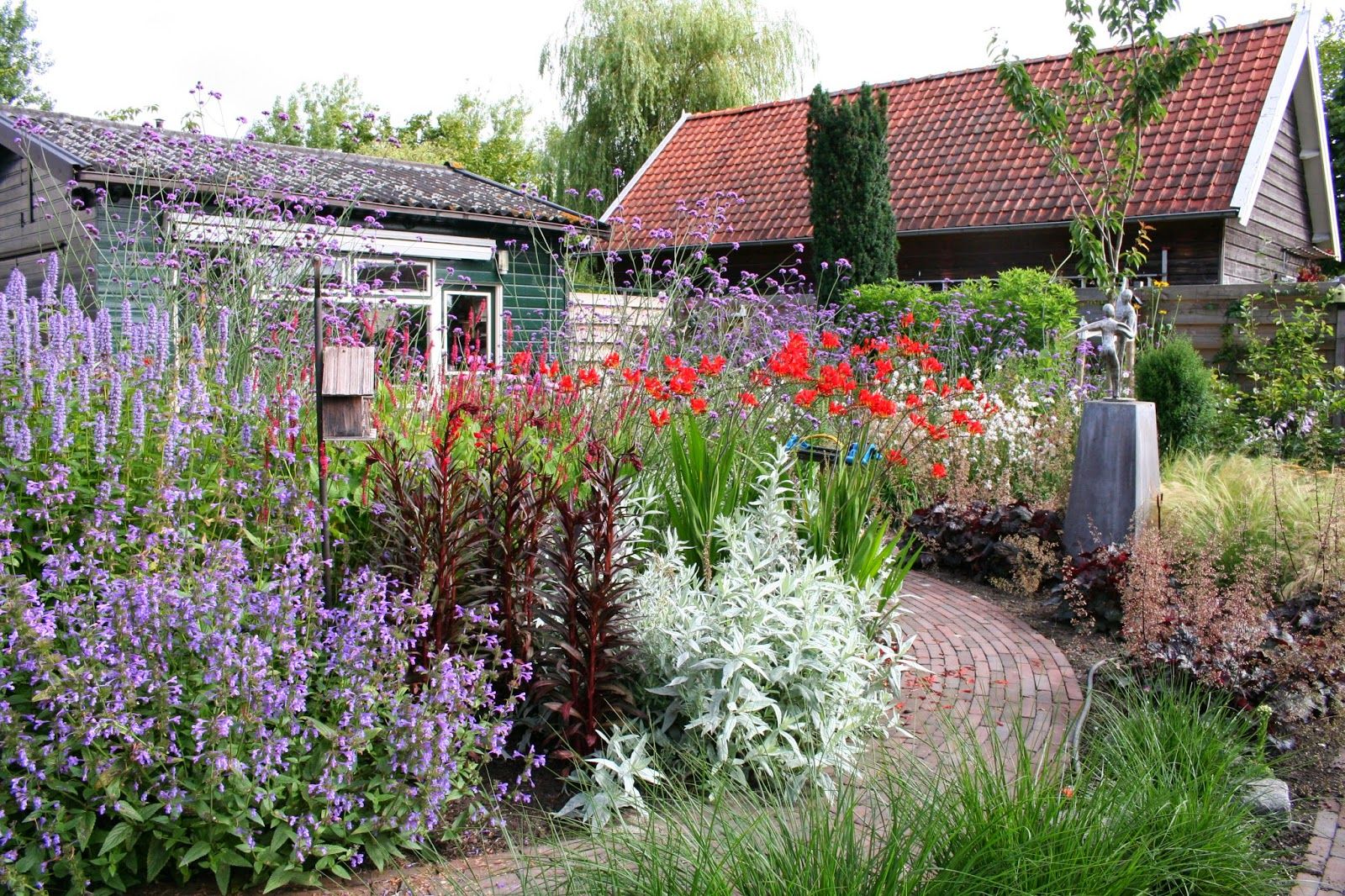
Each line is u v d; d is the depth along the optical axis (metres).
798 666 3.69
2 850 2.71
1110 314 6.71
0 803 2.67
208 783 2.72
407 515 3.77
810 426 6.89
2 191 12.21
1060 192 14.34
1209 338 11.48
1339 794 3.82
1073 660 5.23
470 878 3.01
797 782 3.52
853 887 2.46
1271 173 15.31
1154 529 5.41
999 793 2.90
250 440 4.12
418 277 12.21
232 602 3.02
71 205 8.47
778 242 16.03
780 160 18.39
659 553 4.89
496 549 3.96
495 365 6.22
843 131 13.27
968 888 2.51
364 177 12.30
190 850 2.78
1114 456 6.34
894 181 16.06
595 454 3.83
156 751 2.72
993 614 6.09
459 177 14.98
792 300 11.07
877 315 11.24
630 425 5.71
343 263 7.59
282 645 3.03
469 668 3.58
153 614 2.93
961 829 2.77
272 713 2.88
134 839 2.77
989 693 4.74
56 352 4.11
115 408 3.85
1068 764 3.53
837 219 13.43
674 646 3.84
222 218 7.14
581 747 3.64
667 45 25.48
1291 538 5.96
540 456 5.05
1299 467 7.88
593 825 3.07
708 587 4.16
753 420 6.06
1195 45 10.21
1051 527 6.82
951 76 18.12
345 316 6.70
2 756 2.67
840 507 5.18
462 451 4.80
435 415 5.30
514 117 37.41
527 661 3.78
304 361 5.44
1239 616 4.68
